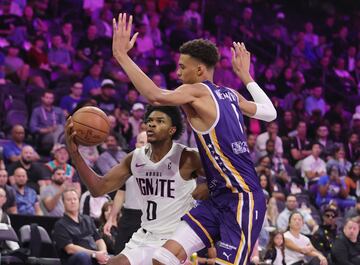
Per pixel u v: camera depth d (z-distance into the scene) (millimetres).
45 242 8906
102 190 5836
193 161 5699
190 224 5352
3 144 12914
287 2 24891
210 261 9023
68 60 16656
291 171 15234
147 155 5797
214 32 21344
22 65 15578
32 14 17438
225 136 5301
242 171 5332
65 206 8969
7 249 8984
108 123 5688
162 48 19078
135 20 18625
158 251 5301
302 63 21250
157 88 5160
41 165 11531
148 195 5785
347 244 10844
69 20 18266
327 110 19625
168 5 20500
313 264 10367
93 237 9133
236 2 23422
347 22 24641
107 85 14852
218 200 5352
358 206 12398
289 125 17109
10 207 10141
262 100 5852
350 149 17125
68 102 14539
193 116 5367
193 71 5492
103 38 17781
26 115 14125
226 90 5512
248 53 6102
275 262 10266
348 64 22281
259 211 5312
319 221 13133
